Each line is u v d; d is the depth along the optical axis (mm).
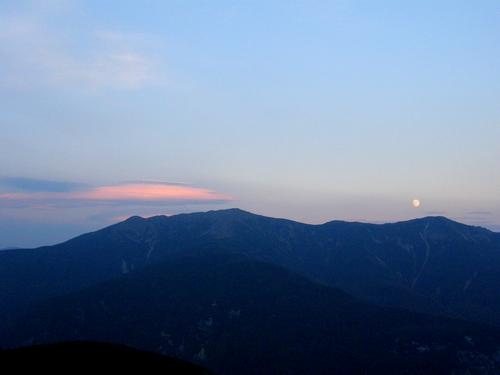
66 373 79250
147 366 86312
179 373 85938
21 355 84625
